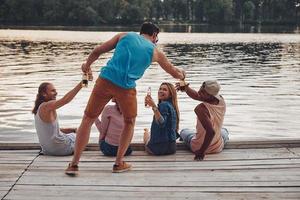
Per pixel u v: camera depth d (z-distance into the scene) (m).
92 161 6.03
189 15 135.75
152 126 6.27
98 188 5.11
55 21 101.06
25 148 6.57
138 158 6.19
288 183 5.29
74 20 101.62
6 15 99.69
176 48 44.62
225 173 5.62
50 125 6.06
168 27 114.88
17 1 98.56
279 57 36.41
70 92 5.69
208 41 57.94
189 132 6.55
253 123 12.14
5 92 16.69
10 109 13.41
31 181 5.30
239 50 43.59
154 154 6.32
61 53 36.25
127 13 106.25
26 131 10.79
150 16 124.44
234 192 5.02
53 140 6.10
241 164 5.95
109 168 5.76
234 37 70.88
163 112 6.15
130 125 5.50
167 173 5.60
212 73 24.45
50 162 5.96
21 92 16.72
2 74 22.39
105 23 104.50
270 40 62.84
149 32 5.51
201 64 29.62
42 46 43.59
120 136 5.71
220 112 6.24
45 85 6.05
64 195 4.91
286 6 126.31
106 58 33.41
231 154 6.39
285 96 16.70
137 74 5.29
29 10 99.50
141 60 5.25
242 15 129.62
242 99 15.95
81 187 5.14
